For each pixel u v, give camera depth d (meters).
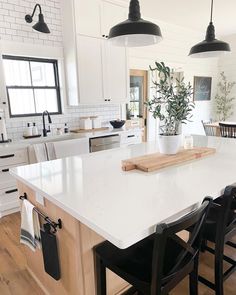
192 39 5.91
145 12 4.48
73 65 3.65
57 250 1.42
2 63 3.15
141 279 1.05
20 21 3.34
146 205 1.11
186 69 5.91
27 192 1.65
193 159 1.89
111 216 1.01
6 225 2.72
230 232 1.47
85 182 1.44
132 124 4.95
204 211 1.06
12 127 3.46
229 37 6.34
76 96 3.73
